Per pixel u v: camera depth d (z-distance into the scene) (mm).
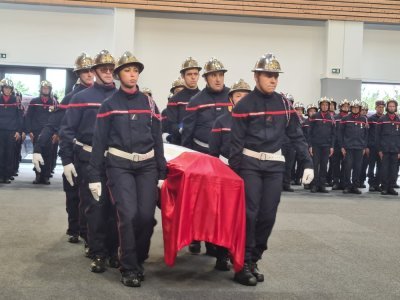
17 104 9062
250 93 3705
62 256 4211
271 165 3645
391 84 12547
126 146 3510
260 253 3781
